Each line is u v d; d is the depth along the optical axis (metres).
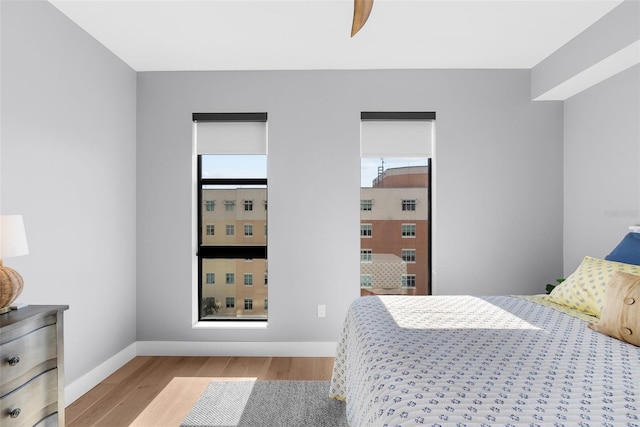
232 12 2.61
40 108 2.40
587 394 1.23
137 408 2.61
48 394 1.80
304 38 2.99
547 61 3.32
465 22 2.73
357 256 3.62
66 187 2.64
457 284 3.61
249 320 3.81
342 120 3.62
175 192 3.63
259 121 3.69
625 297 1.80
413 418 1.11
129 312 3.51
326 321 3.62
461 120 3.61
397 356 1.60
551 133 3.59
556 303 2.55
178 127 3.64
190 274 3.63
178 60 3.39
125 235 3.43
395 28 2.82
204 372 3.22
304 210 3.62
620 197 2.88
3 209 2.14
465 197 3.61
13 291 1.73
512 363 1.51
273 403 2.66
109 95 3.18
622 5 2.47
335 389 2.65
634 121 2.74
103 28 2.82
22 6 2.26
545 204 3.60
